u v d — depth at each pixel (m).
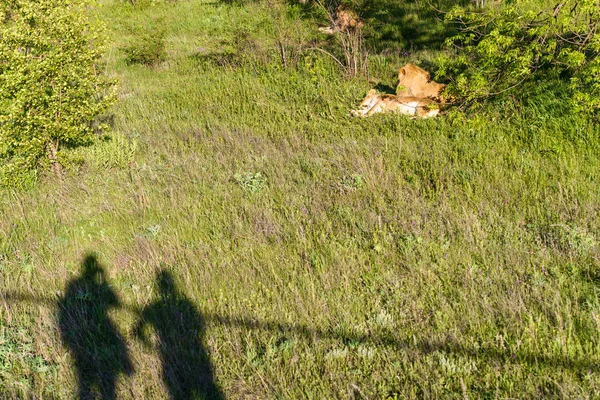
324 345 4.89
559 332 4.58
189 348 5.03
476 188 7.48
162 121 11.85
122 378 4.71
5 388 4.72
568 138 8.67
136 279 6.19
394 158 8.82
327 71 13.48
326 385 4.46
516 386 4.23
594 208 6.69
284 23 17.03
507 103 9.84
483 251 5.99
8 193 8.73
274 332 5.11
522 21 9.60
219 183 8.53
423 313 5.18
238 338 5.06
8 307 5.82
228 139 10.37
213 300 5.67
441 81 11.74
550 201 7.02
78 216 7.89
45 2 8.83
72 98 9.30
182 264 6.31
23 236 7.36
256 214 7.38
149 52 16.16
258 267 6.13
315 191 7.93
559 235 6.17
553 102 9.36
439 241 6.35
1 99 8.87
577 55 8.50
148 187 8.56
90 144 10.28
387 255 6.17
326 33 16.39
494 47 9.15
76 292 6.03
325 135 10.25
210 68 15.50
